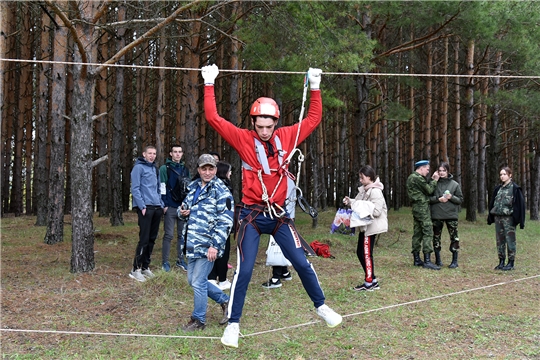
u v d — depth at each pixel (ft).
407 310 16.35
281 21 28.76
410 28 53.88
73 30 18.42
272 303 17.08
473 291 19.16
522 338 13.52
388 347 12.87
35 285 18.80
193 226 13.92
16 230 38.17
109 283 19.27
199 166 13.96
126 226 42.50
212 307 16.57
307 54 28.12
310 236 34.91
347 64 28.43
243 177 10.67
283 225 10.54
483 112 61.11
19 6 51.39
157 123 45.68
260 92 64.80
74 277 20.06
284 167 10.55
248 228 10.48
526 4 36.60
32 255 25.77
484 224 48.03
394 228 41.19
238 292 10.40
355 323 14.93
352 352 12.53
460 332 14.03
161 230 39.93
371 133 67.15
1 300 16.60
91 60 20.70
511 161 83.25
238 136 10.52
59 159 30.73
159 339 13.25
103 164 52.65
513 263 23.91
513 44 40.63
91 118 21.08
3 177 65.21
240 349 12.67
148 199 20.24
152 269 22.33
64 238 32.89
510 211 23.73
